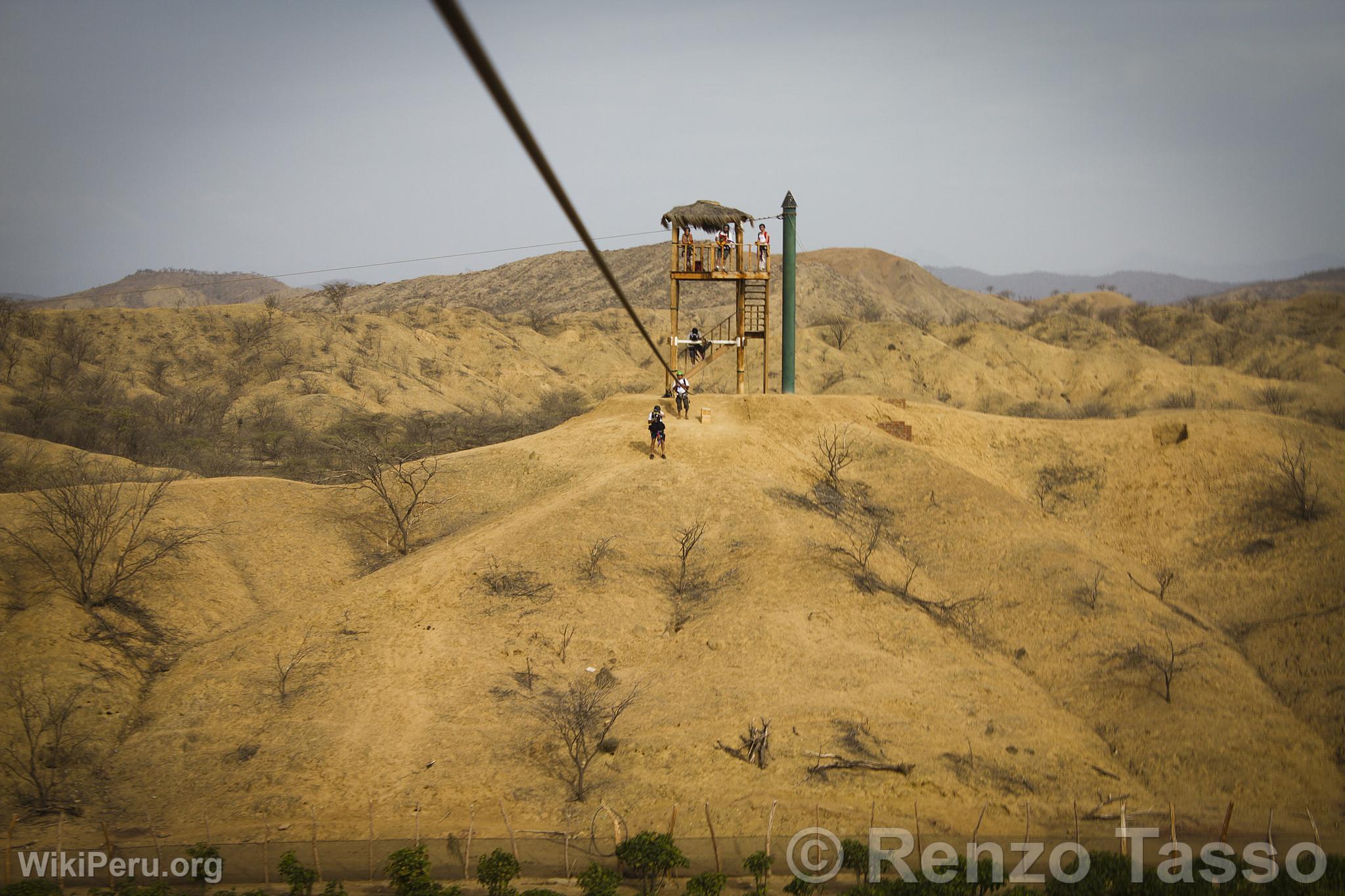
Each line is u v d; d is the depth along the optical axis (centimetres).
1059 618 3894
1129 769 3117
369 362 13338
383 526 4650
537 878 2500
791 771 2958
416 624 3631
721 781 2912
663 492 4512
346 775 2936
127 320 13112
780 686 3366
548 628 3647
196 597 3897
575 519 4272
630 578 3969
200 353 12862
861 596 3891
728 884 2462
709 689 3356
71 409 8481
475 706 3241
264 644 3541
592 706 3178
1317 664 3553
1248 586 4172
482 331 15888
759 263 5553
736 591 3891
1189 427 5294
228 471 6975
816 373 13000
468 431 9431
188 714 3203
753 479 4644
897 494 4844
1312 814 2867
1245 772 3042
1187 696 3375
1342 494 4581
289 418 10569
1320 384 11869
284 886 2439
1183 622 3888
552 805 2828
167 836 2670
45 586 3684
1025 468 5309
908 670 3512
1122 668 3556
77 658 3381
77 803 2802
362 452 5178
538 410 12900
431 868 2539
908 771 2966
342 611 3703
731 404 5484
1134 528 4769
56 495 4066
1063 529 4678
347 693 3288
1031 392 13350
